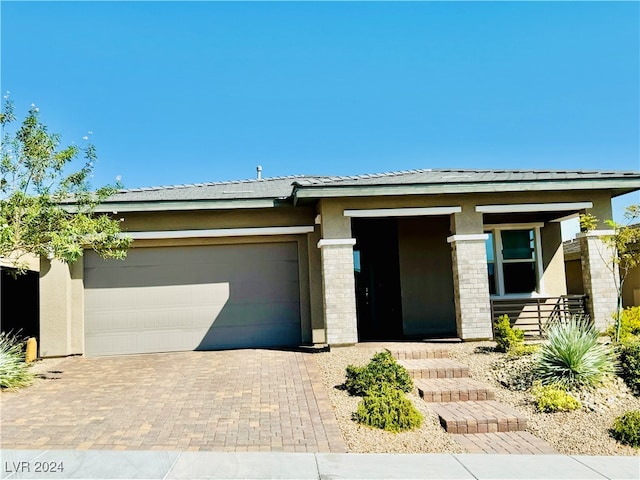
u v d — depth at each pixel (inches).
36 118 399.5
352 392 331.0
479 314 464.4
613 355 366.3
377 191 450.3
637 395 333.4
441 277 565.3
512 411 305.7
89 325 499.5
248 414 293.1
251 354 460.4
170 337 506.6
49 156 401.4
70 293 496.1
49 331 484.7
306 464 227.9
